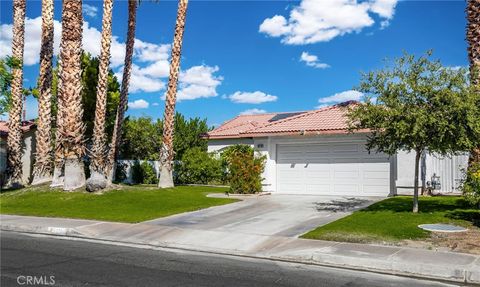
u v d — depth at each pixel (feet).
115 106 104.37
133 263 31.19
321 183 69.67
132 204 59.31
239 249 36.32
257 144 74.74
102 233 43.09
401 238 37.60
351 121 50.52
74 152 68.44
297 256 33.35
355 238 37.96
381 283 26.94
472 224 42.11
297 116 77.20
